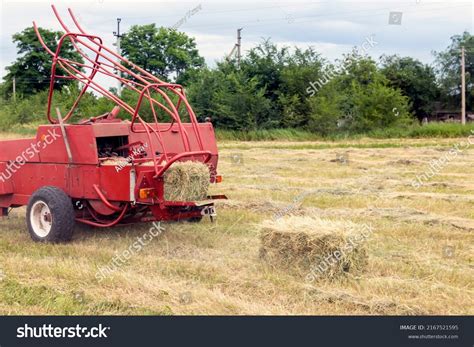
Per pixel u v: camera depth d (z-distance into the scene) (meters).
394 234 9.02
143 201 8.07
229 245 8.38
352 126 33.62
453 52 48.84
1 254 7.93
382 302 5.92
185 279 6.73
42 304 6.07
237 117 32.44
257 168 18.02
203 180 7.99
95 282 6.63
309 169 17.67
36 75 45.19
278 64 34.38
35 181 9.21
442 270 7.00
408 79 47.09
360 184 14.45
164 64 38.75
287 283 6.49
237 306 5.86
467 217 10.61
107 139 9.26
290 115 32.44
